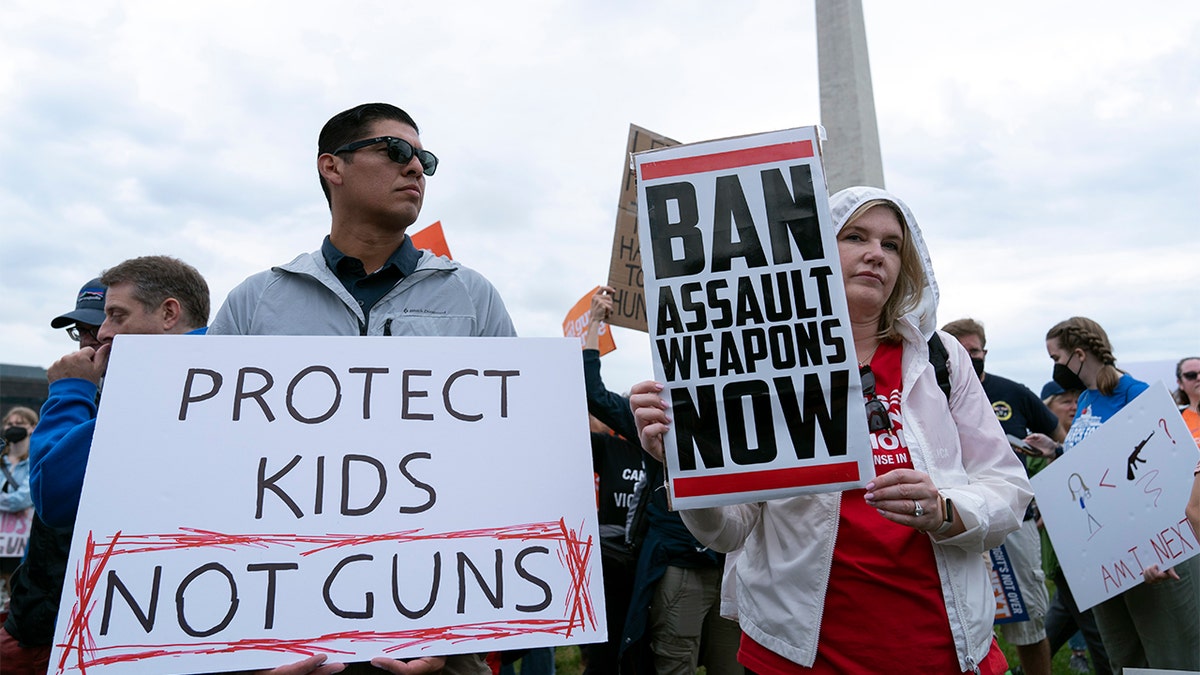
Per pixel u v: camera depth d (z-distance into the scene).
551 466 1.76
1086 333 3.81
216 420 1.71
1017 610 3.44
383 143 2.02
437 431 1.76
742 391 1.71
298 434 1.72
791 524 1.79
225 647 1.54
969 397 1.90
